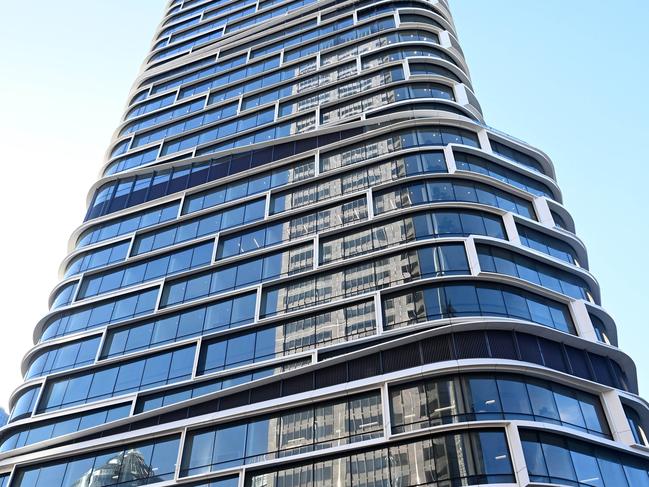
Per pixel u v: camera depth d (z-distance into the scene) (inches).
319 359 1400.1
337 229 1665.8
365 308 1453.0
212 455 1284.4
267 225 1814.7
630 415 1261.1
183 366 1545.3
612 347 1352.1
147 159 2358.5
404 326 1368.1
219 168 2107.5
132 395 1529.3
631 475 1134.4
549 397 1186.0
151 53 3139.8
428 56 2234.3
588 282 1598.2
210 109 2485.2
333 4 2797.7
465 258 1453.0
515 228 1557.6
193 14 3326.8
